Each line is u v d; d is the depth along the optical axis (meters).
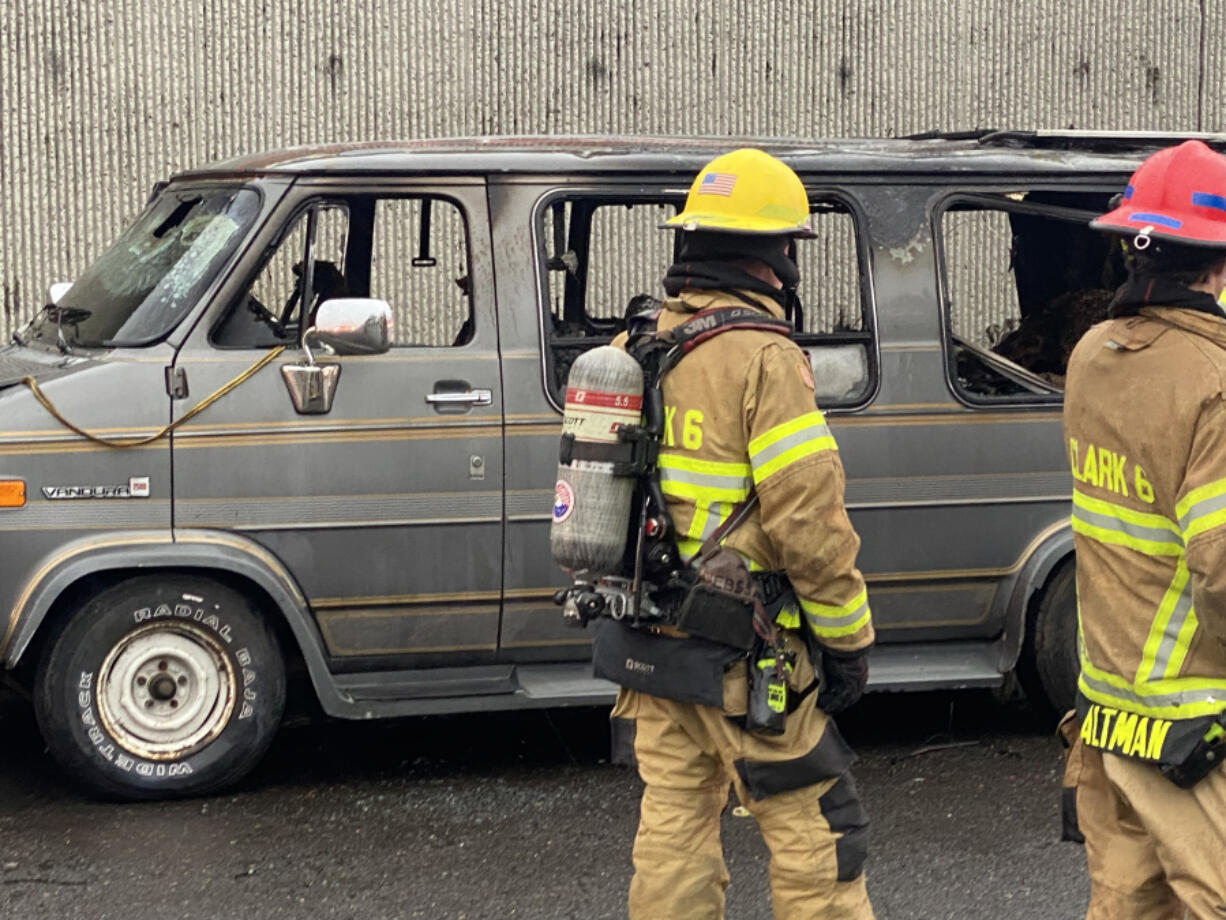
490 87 9.47
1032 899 4.31
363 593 5.12
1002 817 4.98
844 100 10.12
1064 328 6.23
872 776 5.40
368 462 5.08
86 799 5.11
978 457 5.59
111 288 5.38
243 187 5.20
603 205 5.97
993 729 6.00
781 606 3.29
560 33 9.54
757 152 3.38
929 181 5.62
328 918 4.17
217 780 5.09
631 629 3.36
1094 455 2.97
